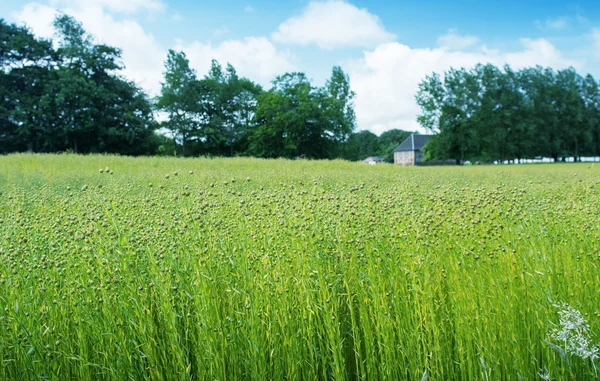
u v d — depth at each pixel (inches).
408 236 144.8
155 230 140.9
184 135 2337.6
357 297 121.6
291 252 135.3
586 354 102.1
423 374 104.3
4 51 1855.3
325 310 111.3
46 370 106.1
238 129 2427.4
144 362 111.0
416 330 111.5
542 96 2694.4
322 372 118.6
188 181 354.0
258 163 812.0
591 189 278.2
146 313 114.9
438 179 482.9
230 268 129.6
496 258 136.9
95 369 112.9
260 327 112.7
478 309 116.6
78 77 1839.3
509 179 472.4
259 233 141.6
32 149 1824.6
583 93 2847.0
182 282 119.0
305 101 2208.4
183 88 2333.9
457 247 141.6
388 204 182.7
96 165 648.4
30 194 262.2
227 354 111.4
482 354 109.7
